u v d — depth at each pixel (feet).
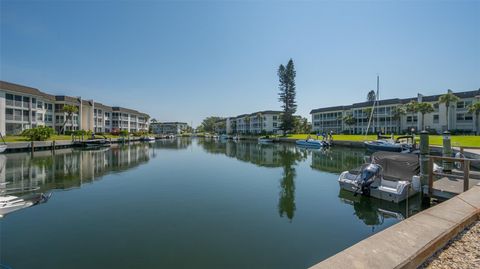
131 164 79.36
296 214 31.78
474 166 49.80
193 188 45.83
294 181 52.11
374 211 32.81
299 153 113.70
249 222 29.07
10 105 146.72
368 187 36.01
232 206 35.01
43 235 25.20
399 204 33.65
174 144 204.23
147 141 245.04
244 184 49.42
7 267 18.98
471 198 20.39
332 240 24.47
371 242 11.74
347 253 10.60
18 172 62.90
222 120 504.84
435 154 79.87
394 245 11.48
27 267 19.40
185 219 29.94
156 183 50.31
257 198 39.11
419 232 13.12
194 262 20.30
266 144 192.44
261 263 20.22
